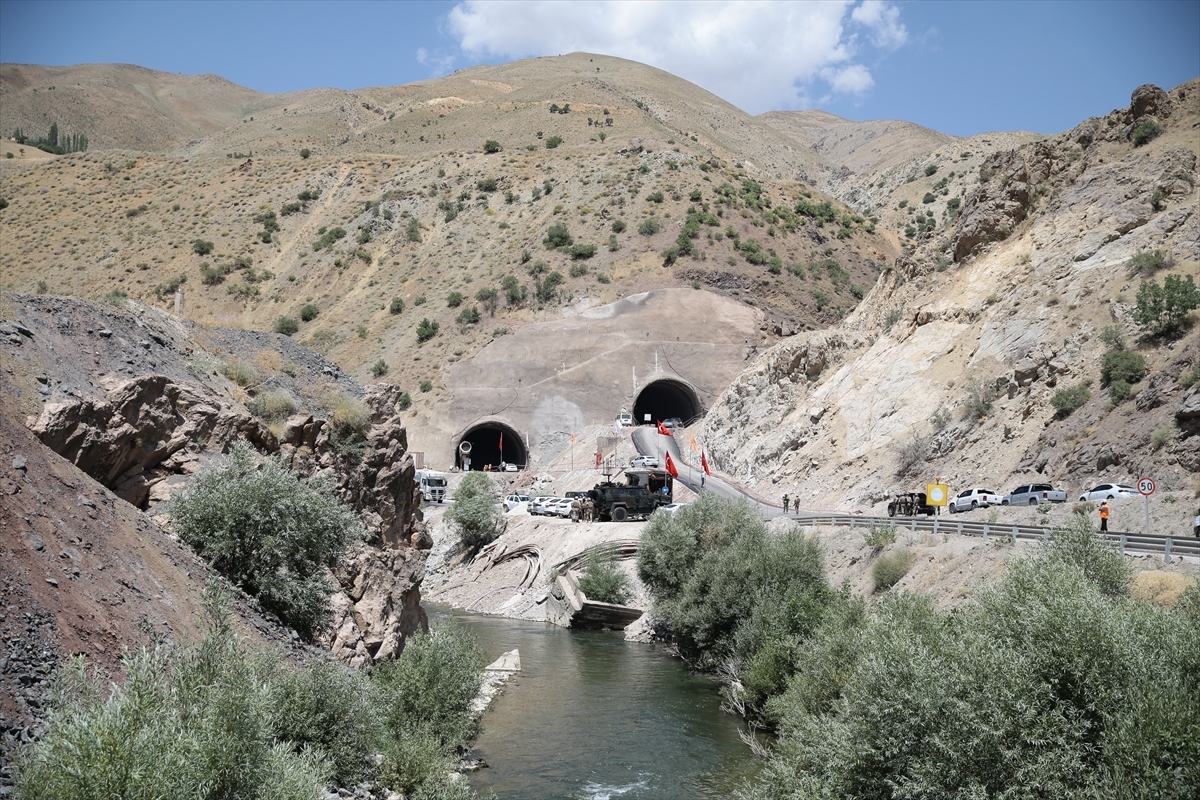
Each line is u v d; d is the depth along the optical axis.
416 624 28.62
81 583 14.95
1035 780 13.66
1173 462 37.16
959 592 29.22
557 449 99.38
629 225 125.88
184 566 18.83
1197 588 18.77
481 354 105.50
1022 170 65.94
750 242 122.88
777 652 27.58
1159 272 50.31
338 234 138.25
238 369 27.06
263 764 12.01
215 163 162.00
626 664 38.91
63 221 144.50
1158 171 56.75
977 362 57.09
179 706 11.39
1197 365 40.31
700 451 84.56
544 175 144.88
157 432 22.25
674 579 42.66
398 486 31.08
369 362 109.44
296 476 22.11
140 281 129.50
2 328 20.03
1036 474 45.03
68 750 9.82
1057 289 55.88
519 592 58.72
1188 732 12.71
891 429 59.38
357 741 18.25
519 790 21.98
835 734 16.70
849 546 39.66
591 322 108.38
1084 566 21.78
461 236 133.00
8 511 14.76
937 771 14.48
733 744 26.11
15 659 12.47
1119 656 14.30
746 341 106.75
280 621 20.56
